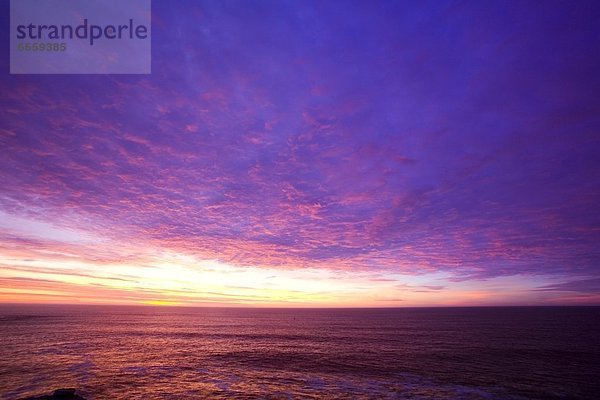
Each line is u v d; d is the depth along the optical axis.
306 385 30.19
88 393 26.94
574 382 30.70
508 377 32.69
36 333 69.06
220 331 82.31
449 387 29.30
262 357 44.66
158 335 71.25
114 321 111.75
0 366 36.59
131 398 25.97
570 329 77.19
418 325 96.50
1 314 141.75
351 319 133.12
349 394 27.34
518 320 110.62
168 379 32.09
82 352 46.56
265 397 26.53
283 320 129.12
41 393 26.69
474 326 88.94
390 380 31.92
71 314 154.75
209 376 33.62
